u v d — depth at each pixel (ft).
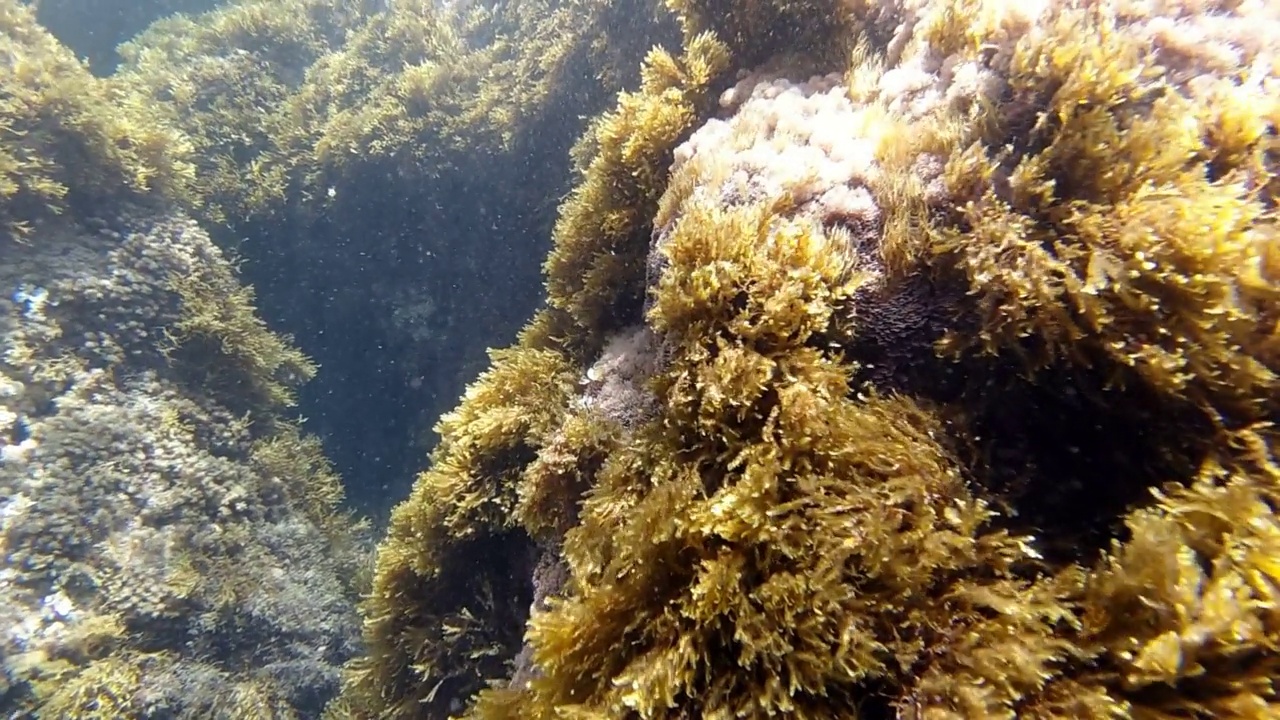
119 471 3.67
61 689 3.17
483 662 2.15
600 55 4.54
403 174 5.16
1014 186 1.32
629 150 2.03
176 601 3.62
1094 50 1.37
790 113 1.70
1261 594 0.96
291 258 5.48
